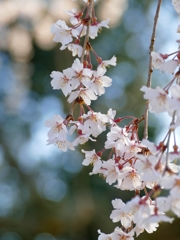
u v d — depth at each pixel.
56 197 7.35
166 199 1.48
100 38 7.23
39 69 7.55
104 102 7.36
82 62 1.90
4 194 7.63
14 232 7.03
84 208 6.71
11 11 4.93
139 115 7.34
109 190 7.14
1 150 7.60
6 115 7.86
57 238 7.14
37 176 7.52
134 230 1.84
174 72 1.75
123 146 1.89
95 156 1.95
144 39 7.59
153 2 7.28
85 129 1.90
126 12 7.29
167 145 1.54
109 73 7.54
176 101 1.52
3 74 7.81
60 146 1.91
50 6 4.77
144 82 7.50
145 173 1.57
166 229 6.68
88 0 2.11
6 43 5.62
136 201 1.56
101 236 1.87
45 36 5.01
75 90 2.06
